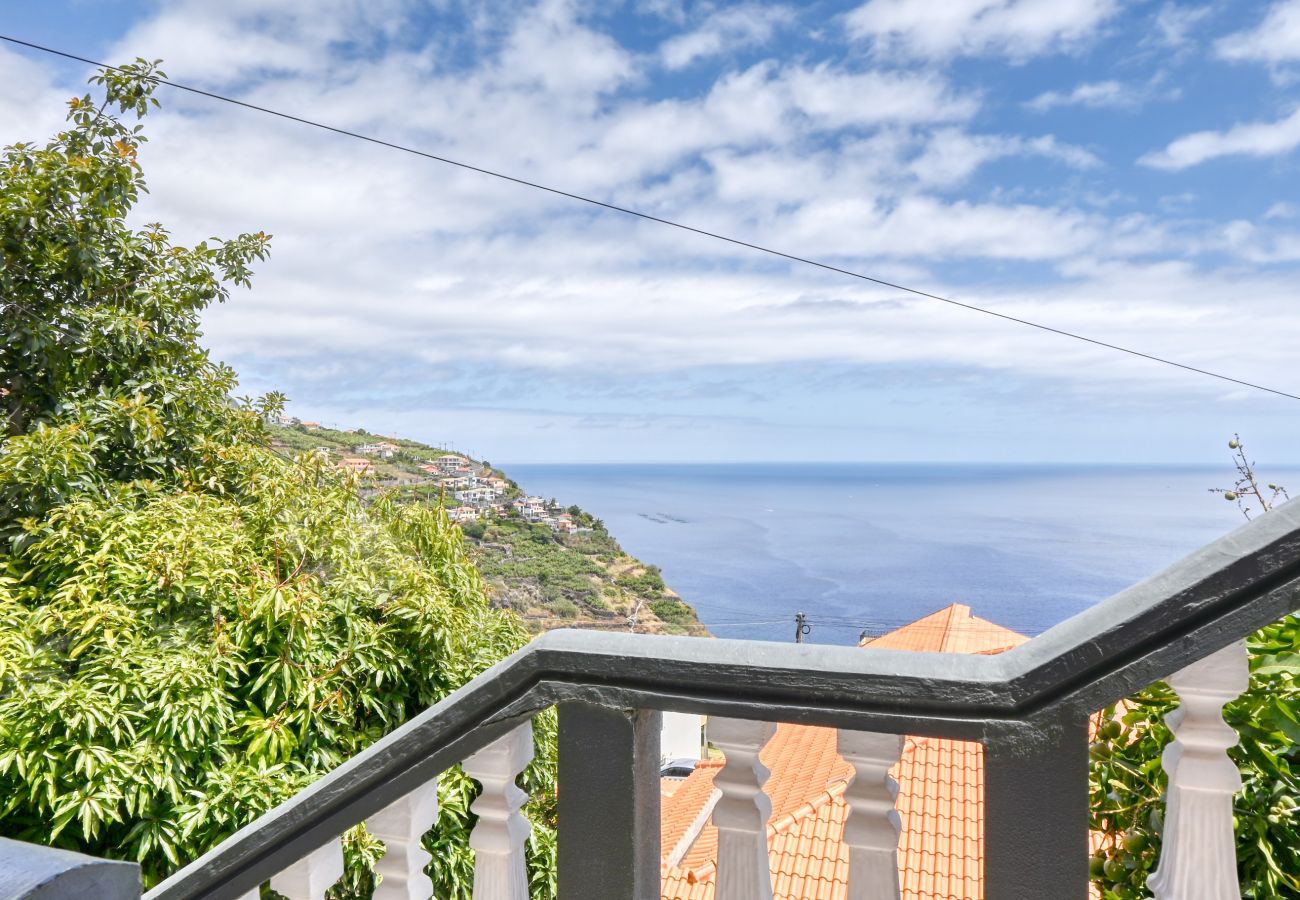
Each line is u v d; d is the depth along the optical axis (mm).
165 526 3988
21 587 3758
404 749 950
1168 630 683
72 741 3109
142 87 5109
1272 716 1044
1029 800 733
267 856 1003
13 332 4465
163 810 3260
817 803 4766
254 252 5707
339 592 4148
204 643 3680
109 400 4656
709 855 4652
